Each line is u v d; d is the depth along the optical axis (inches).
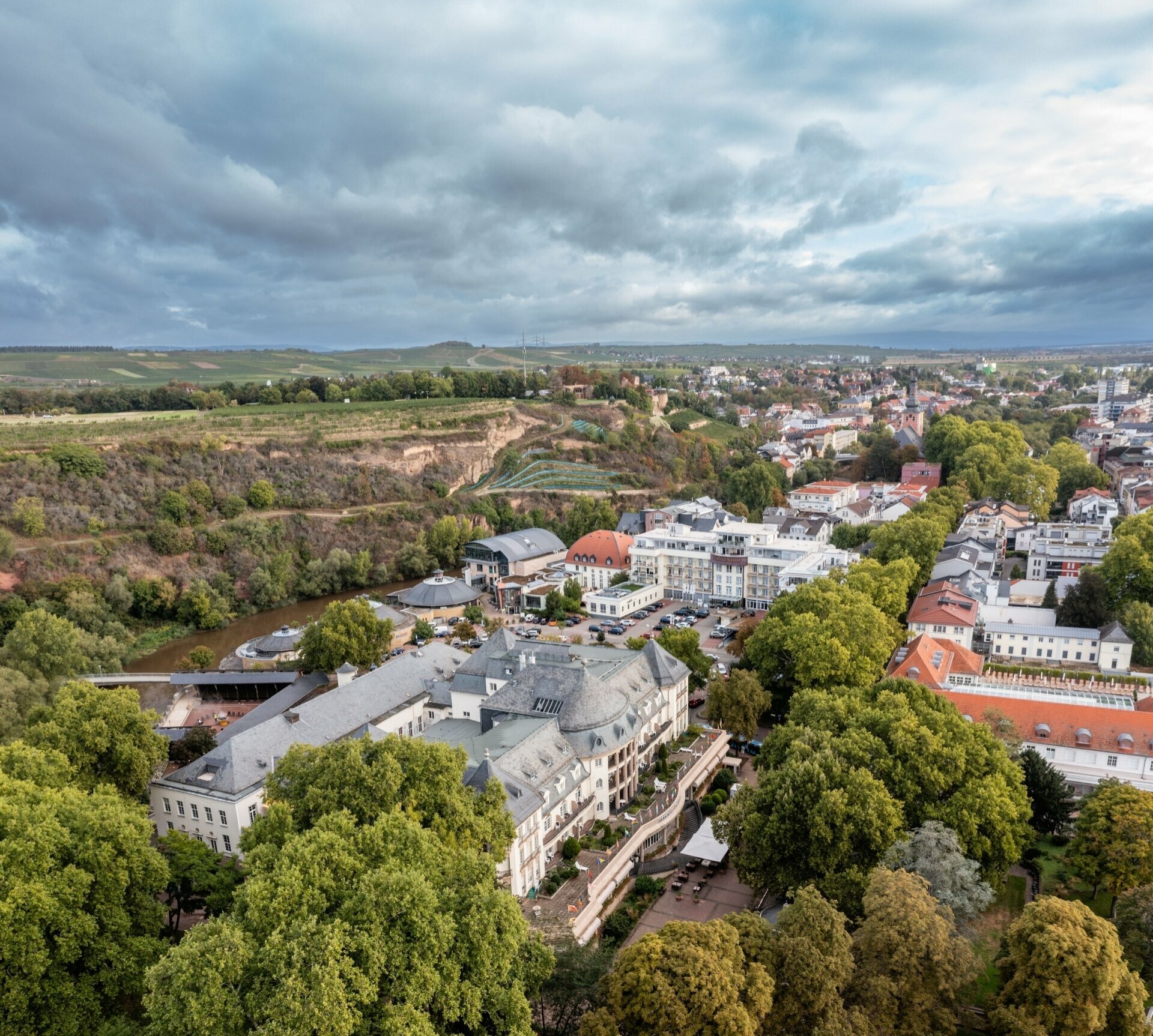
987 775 3764.8
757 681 5472.4
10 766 3484.3
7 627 7416.3
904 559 7613.2
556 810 3978.8
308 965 2193.7
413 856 2716.5
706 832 4153.5
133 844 2955.2
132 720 4069.9
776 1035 2546.8
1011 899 3811.5
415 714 5324.8
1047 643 6619.1
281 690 6087.6
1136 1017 2549.2
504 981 2539.4
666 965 2405.3
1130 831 3408.0
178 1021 2142.0
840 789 3481.8
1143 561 7155.5
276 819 3019.2
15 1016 2539.4
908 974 2657.5
